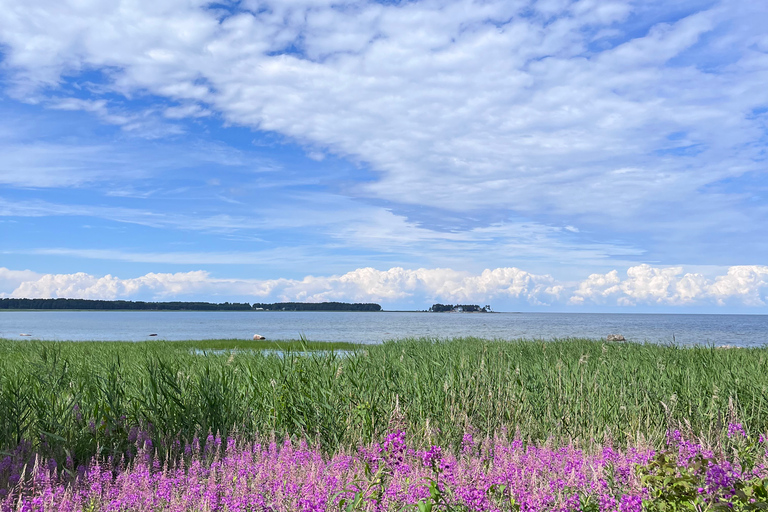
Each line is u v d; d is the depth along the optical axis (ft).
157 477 15.24
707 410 22.99
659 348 57.06
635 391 25.18
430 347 63.41
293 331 225.15
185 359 38.29
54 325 310.04
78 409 20.48
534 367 30.91
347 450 20.02
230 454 17.66
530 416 23.27
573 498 13.17
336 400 23.41
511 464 15.39
